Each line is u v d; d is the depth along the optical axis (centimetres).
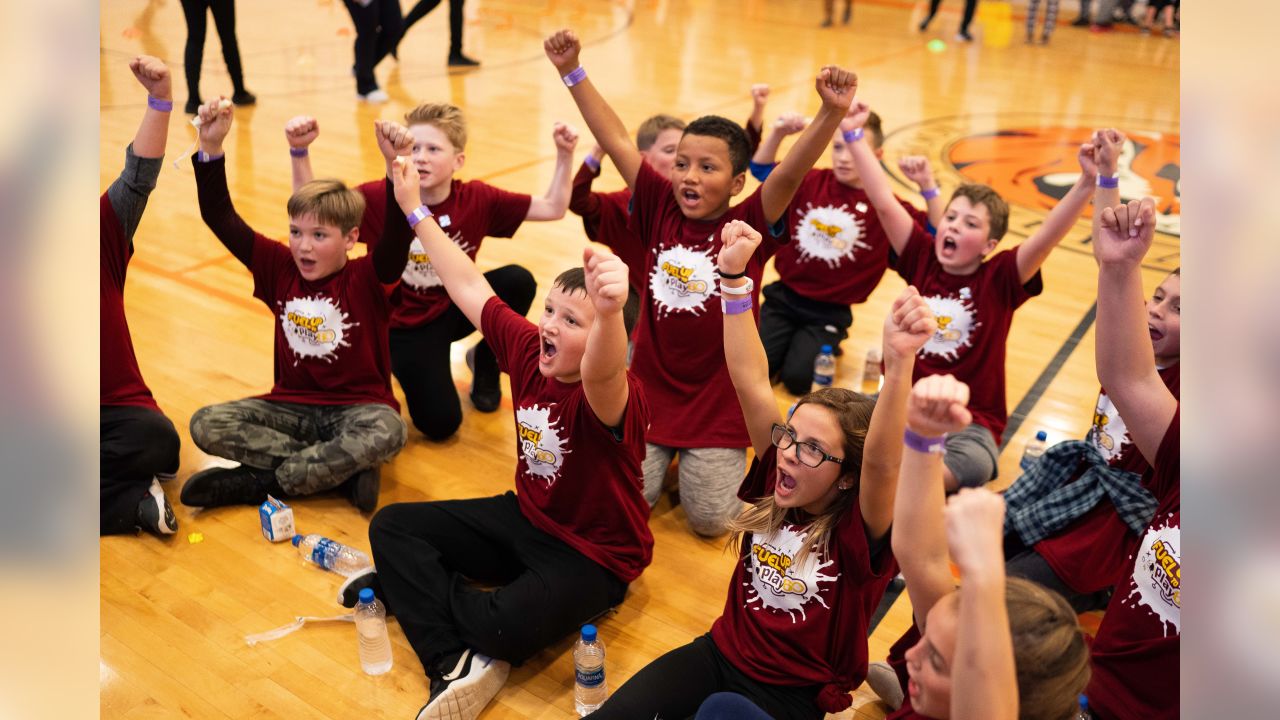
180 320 466
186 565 308
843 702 229
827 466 215
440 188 383
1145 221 183
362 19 846
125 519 315
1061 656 141
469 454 377
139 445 318
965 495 135
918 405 157
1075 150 827
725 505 330
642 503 284
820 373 429
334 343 339
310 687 262
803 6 1491
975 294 345
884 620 296
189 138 738
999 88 1039
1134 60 1197
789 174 300
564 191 399
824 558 223
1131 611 219
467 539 285
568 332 254
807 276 441
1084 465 296
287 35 1129
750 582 240
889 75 1077
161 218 592
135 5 1166
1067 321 512
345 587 289
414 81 956
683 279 332
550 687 267
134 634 278
